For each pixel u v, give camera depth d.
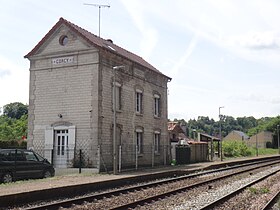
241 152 63.38
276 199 13.15
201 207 11.11
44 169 19.16
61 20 25.41
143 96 30.19
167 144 33.94
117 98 26.58
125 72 27.59
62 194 13.92
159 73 32.66
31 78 26.41
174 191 14.51
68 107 24.95
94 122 23.98
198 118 175.62
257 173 25.19
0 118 72.50
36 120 25.89
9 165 17.20
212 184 17.95
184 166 30.14
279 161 43.62
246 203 12.34
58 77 25.53
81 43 24.95
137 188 15.72
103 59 24.98
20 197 12.09
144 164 29.48
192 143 38.97
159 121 32.75
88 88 24.52
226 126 172.12
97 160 23.52
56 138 25.25
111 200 12.71
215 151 58.72
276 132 106.00
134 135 28.42
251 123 184.50
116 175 19.95
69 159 24.27
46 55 25.97
